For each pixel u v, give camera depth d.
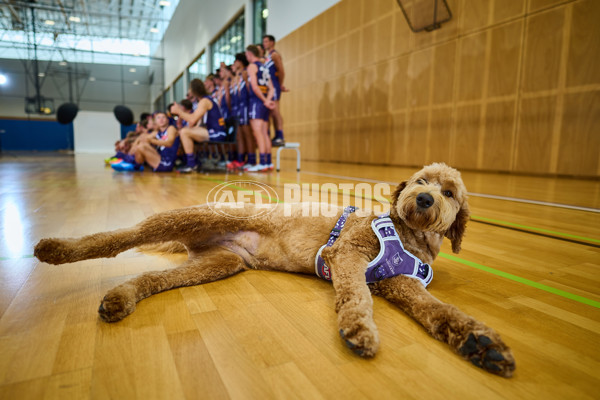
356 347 0.73
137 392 0.63
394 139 7.12
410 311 0.93
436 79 6.17
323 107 9.00
